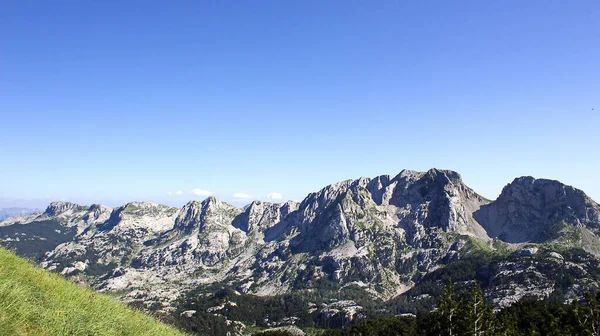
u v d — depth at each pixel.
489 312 94.81
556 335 91.06
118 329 23.36
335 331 176.50
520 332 117.81
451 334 93.69
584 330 84.88
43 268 28.19
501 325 102.81
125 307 31.34
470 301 92.56
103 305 26.20
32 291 20.73
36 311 18.17
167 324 35.19
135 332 24.64
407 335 136.88
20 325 16.42
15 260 24.78
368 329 159.25
